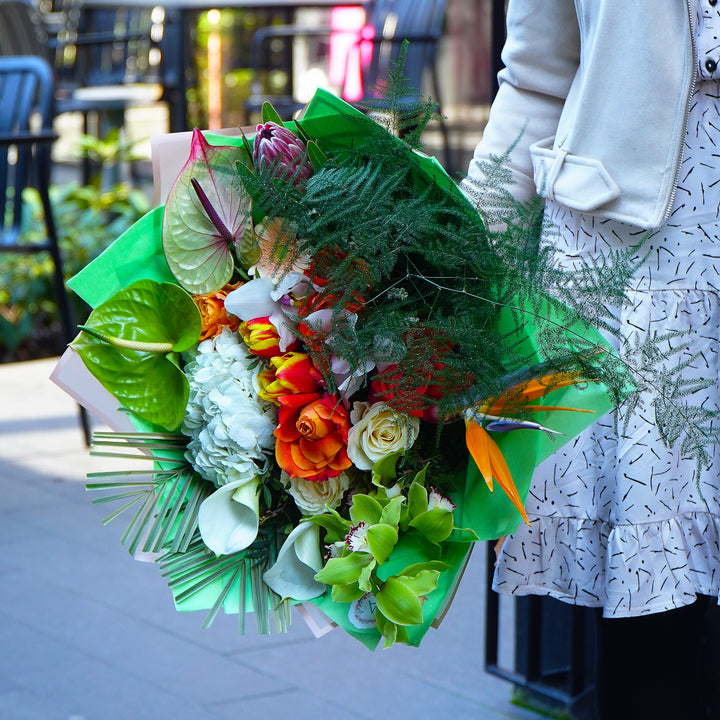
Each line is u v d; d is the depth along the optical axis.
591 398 1.45
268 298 1.41
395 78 1.49
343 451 1.40
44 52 5.58
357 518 1.38
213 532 1.44
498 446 1.45
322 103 1.48
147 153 8.27
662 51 1.71
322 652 3.21
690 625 1.95
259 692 2.96
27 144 4.42
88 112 7.08
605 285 1.45
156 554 1.49
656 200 1.73
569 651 2.86
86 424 5.00
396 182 1.42
